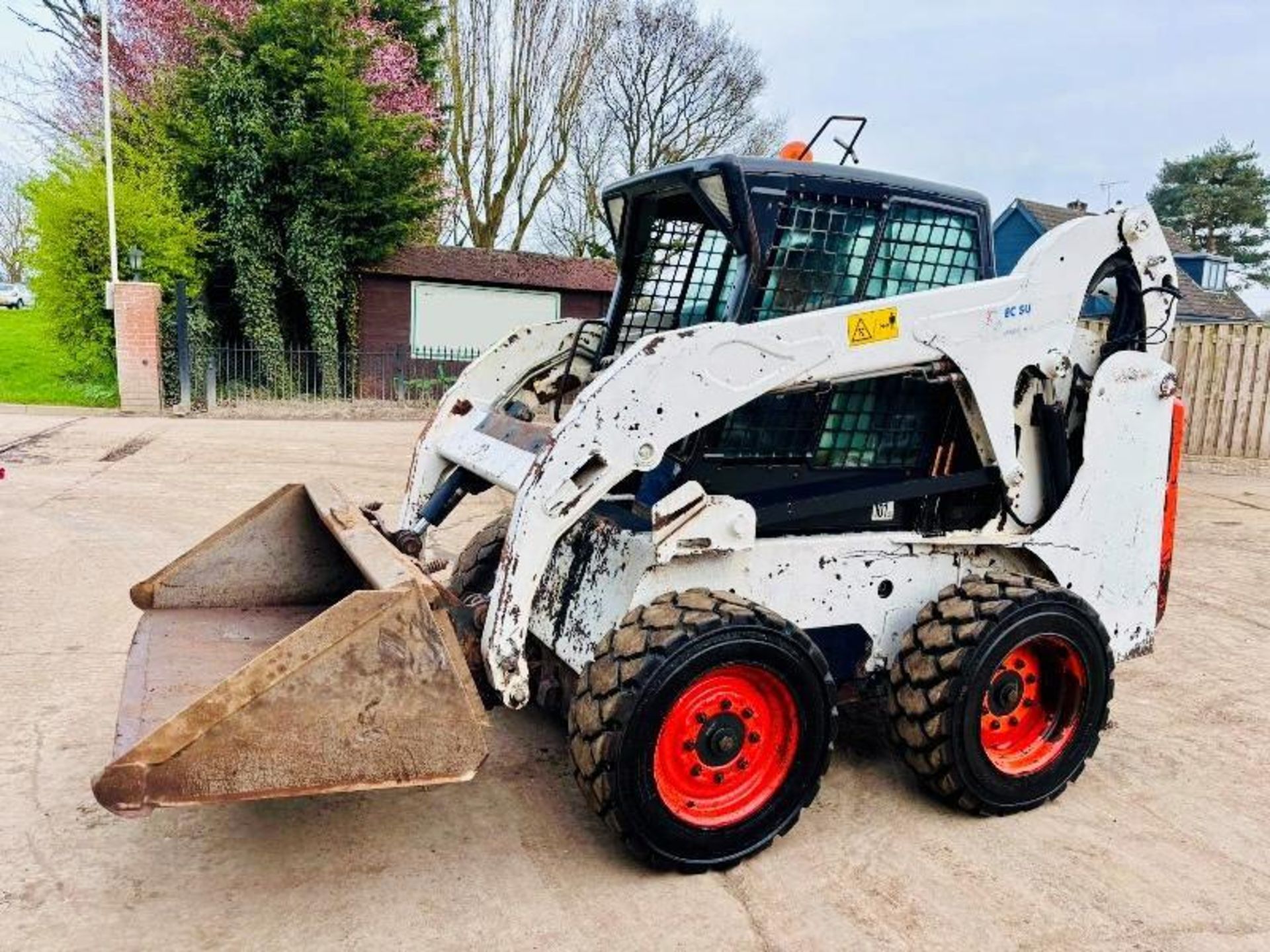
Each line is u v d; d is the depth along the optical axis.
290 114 14.89
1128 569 3.65
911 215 3.29
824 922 2.63
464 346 17.28
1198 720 4.13
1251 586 6.27
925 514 3.51
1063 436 3.53
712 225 3.45
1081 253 3.45
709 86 25.84
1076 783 3.52
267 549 3.55
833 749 3.71
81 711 3.76
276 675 2.29
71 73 18.98
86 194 13.84
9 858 2.81
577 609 3.22
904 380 3.38
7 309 31.03
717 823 2.82
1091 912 2.71
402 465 9.63
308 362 15.73
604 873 2.82
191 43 16.31
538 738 3.70
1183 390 11.60
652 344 2.79
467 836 2.99
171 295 14.08
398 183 15.95
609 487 2.80
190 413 13.36
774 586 3.11
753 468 3.19
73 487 7.95
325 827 3.03
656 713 2.66
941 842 3.07
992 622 3.06
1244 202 44.44
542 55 22.64
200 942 2.46
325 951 2.45
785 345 2.93
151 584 3.44
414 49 19.98
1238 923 2.68
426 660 2.41
